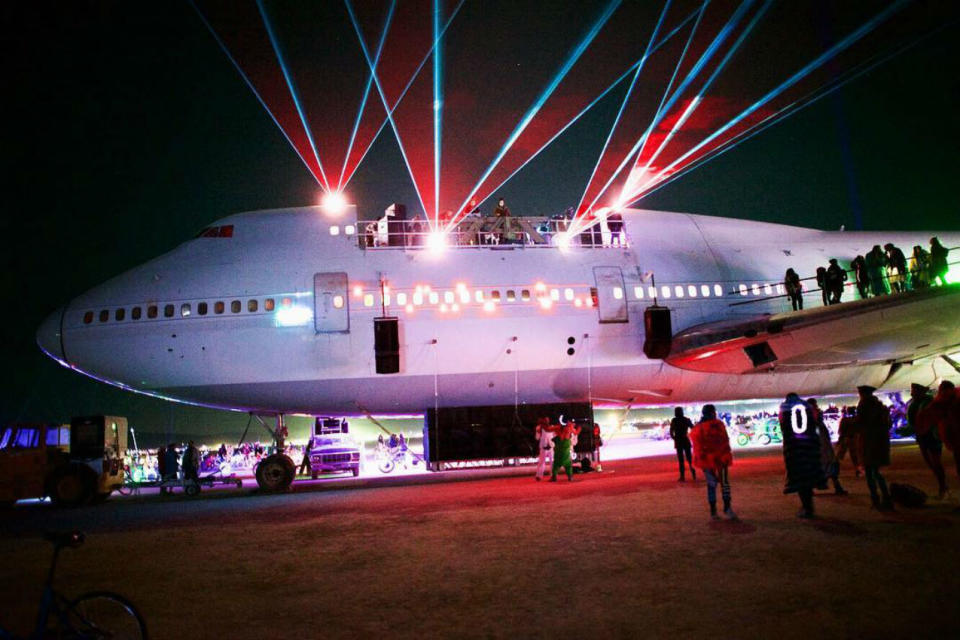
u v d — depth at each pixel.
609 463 22.88
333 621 6.27
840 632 5.19
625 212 21.64
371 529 11.08
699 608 5.97
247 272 18.88
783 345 19.14
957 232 23.88
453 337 18.86
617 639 5.35
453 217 20.78
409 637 5.70
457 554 8.73
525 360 19.31
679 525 9.64
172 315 18.52
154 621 6.54
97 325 18.61
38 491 18.06
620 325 19.69
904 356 20.78
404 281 19.02
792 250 22.12
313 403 19.38
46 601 4.91
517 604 6.44
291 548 9.89
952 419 9.55
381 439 26.25
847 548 7.73
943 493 10.47
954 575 6.49
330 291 18.67
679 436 15.04
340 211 20.12
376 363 18.52
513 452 19.39
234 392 18.89
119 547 10.80
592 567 7.63
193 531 12.07
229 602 7.12
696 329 19.69
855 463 12.00
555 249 20.31
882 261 20.94
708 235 21.91
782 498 11.56
